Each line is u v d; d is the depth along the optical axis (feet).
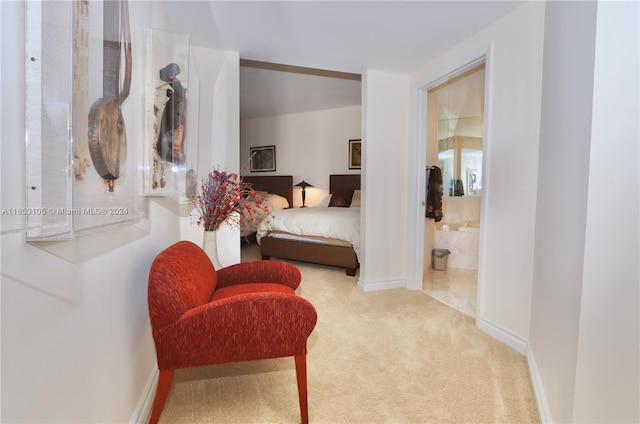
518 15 6.49
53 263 2.60
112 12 3.41
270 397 5.13
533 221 6.15
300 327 4.36
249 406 4.91
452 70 8.56
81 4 2.72
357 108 17.94
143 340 4.85
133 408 4.38
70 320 2.84
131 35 4.09
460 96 12.66
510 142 6.68
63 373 2.72
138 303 4.64
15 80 2.07
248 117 20.58
